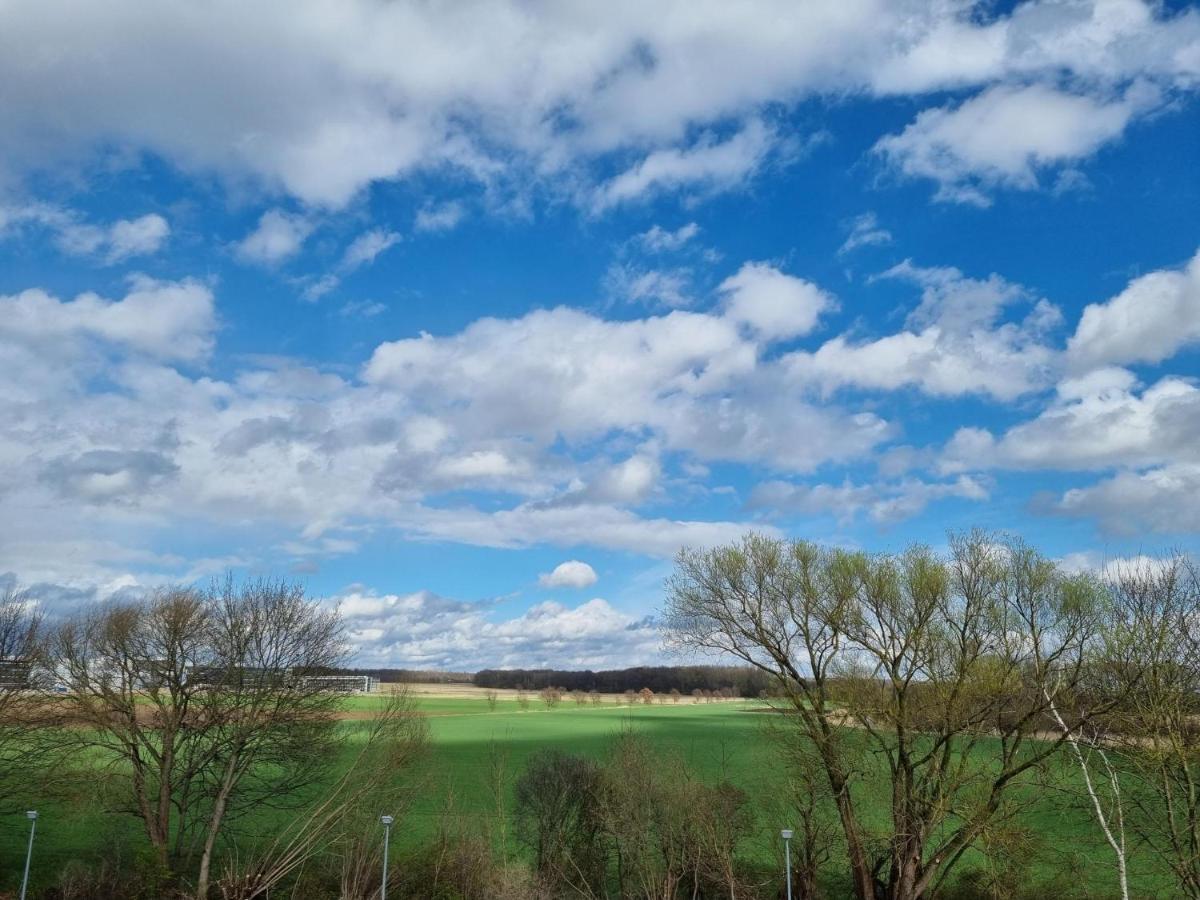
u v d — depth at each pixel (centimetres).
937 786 4097
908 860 4122
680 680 14525
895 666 4184
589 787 4959
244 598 4841
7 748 4653
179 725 4759
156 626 4816
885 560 4291
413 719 5147
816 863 4409
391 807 4859
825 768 4269
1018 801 3991
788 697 4338
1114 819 3825
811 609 4350
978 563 4203
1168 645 3675
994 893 3991
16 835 5150
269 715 4666
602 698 16975
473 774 7081
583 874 4788
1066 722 3944
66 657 4756
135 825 5238
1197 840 3453
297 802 4897
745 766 5278
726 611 4469
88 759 4756
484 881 4475
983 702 4062
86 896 4147
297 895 4347
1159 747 3497
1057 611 4066
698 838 4419
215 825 4338
